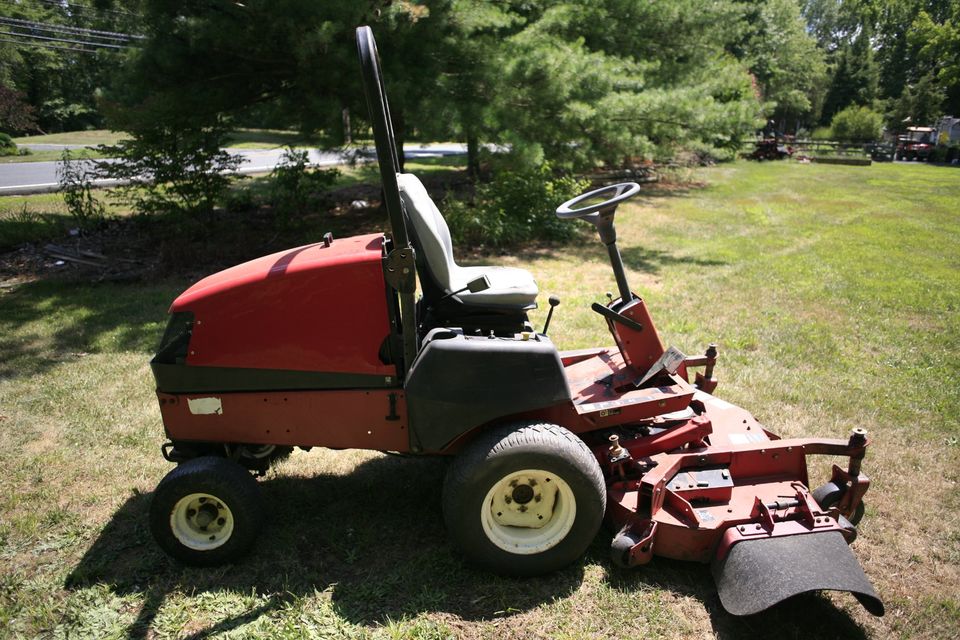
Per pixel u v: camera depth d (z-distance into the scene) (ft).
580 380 11.44
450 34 30.58
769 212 49.11
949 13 212.02
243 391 9.82
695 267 30.40
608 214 10.68
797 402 15.99
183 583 9.79
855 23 250.98
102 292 25.23
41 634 8.94
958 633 8.94
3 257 30.27
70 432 14.51
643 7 48.47
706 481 10.04
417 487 12.36
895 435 14.40
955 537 11.02
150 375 17.57
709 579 9.82
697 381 13.62
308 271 9.50
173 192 33.37
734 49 110.93
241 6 27.37
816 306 24.16
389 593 9.53
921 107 175.52
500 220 33.99
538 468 9.15
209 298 9.63
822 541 8.94
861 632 8.91
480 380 9.29
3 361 18.47
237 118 33.81
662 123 37.83
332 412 9.86
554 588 9.61
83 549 10.70
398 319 10.07
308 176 38.14
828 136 141.38
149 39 28.04
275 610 9.23
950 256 33.78
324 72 28.55
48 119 125.80
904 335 21.02
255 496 9.85
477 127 30.12
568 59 31.91
